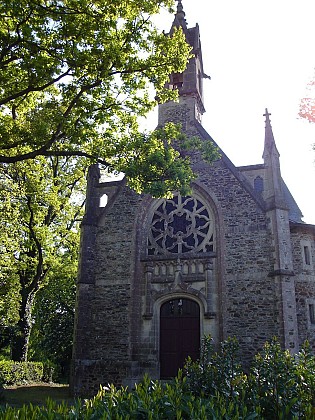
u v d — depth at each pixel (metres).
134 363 19.14
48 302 33.84
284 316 17.58
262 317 18.14
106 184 22.39
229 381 7.78
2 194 21.41
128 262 20.66
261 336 17.92
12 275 24.16
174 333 19.55
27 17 12.27
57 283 31.58
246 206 19.81
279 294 17.97
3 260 22.23
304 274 19.25
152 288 20.03
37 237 24.69
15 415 5.43
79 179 28.36
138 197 21.59
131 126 15.53
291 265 18.50
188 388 7.87
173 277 19.91
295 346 17.34
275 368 7.40
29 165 22.61
